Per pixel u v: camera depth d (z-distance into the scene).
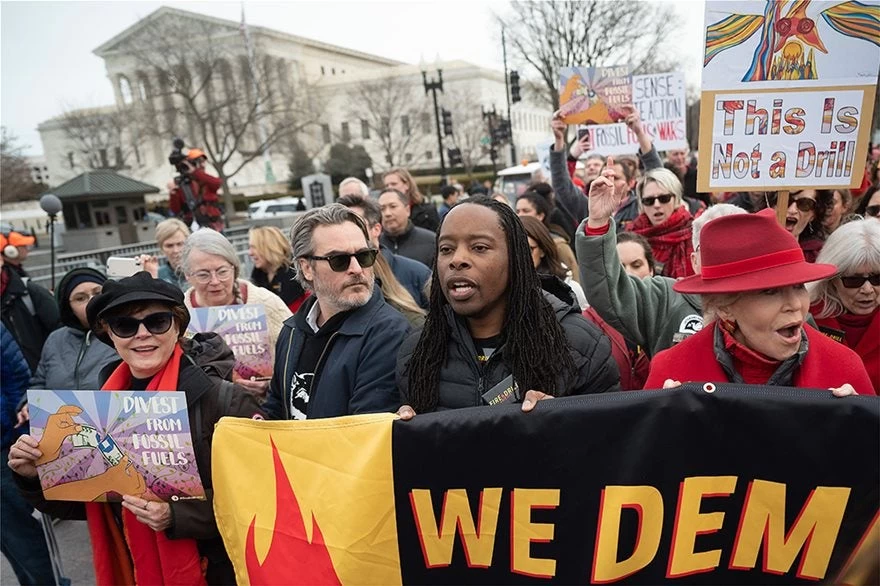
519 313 2.00
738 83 2.60
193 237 3.67
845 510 1.65
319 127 64.31
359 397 2.43
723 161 2.67
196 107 44.91
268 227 5.08
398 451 1.90
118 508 2.41
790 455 1.68
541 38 31.00
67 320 3.48
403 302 3.23
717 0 2.56
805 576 1.70
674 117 6.78
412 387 2.13
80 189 21.50
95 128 48.66
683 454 1.74
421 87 60.03
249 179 63.09
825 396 1.66
